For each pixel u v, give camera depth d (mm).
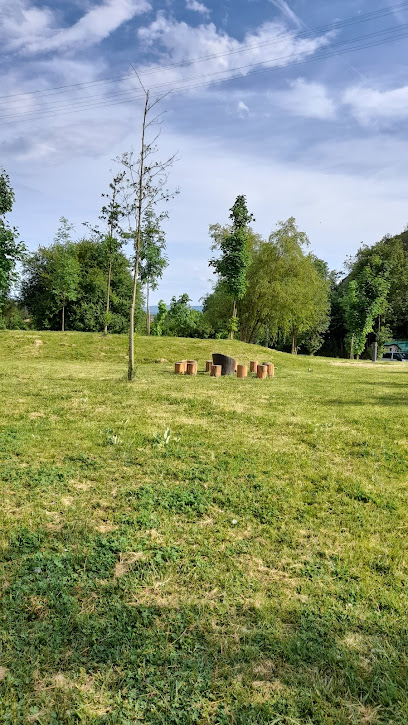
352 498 5129
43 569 3525
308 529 4355
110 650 2707
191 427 8117
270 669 2627
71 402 10078
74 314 44188
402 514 4723
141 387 12773
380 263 37156
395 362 33594
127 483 5328
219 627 2945
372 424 8930
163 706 2350
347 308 40438
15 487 5066
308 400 11914
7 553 3719
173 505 4750
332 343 65375
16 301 47719
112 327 44875
